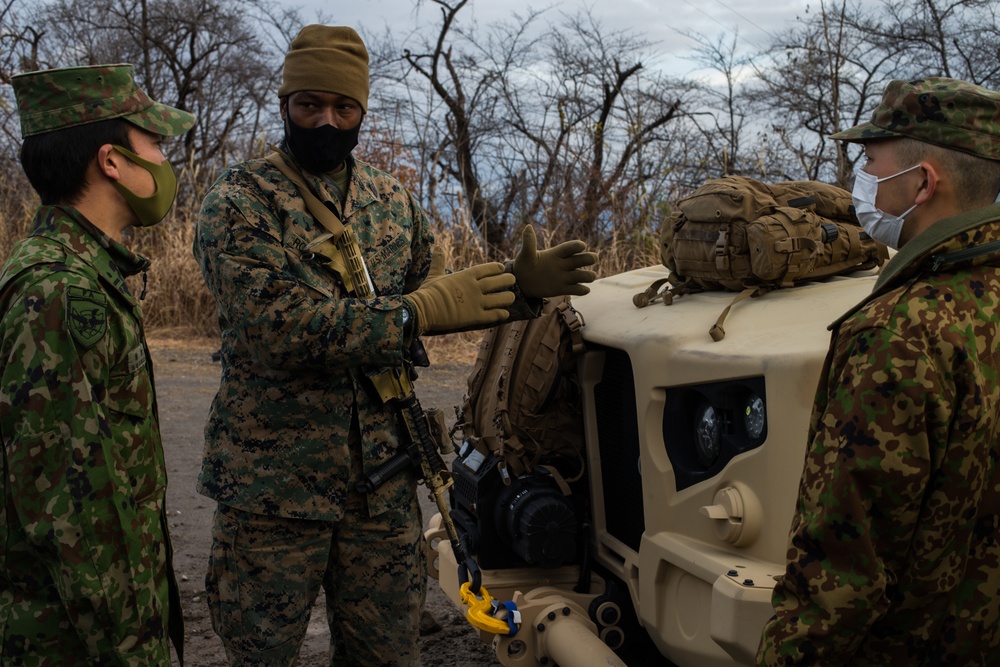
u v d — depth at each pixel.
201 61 19.95
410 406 2.32
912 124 1.58
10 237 10.09
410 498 2.37
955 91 1.56
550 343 2.77
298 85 2.19
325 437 2.21
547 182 12.64
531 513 2.66
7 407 1.65
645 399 2.39
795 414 2.00
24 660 1.71
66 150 1.82
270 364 2.12
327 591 2.38
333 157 2.25
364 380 2.27
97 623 1.68
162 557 1.88
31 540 1.64
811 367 1.99
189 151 16.75
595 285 3.19
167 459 5.58
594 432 2.78
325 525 2.25
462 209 9.70
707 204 2.48
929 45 15.59
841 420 1.47
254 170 2.25
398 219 2.42
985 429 1.45
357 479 2.28
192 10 19.09
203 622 3.58
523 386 2.78
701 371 2.22
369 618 2.33
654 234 9.88
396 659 2.35
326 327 2.09
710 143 14.08
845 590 1.44
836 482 1.45
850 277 2.50
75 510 1.64
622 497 2.68
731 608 1.93
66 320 1.67
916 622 1.50
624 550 2.61
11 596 1.73
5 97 14.68
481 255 9.49
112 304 1.77
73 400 1.66
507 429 2.76
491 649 3.33
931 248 1.48
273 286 2.10
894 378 1.43
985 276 1.51
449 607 3.72
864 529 1.44
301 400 2.20
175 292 9.74
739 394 2.18
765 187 2.51
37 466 1.64
